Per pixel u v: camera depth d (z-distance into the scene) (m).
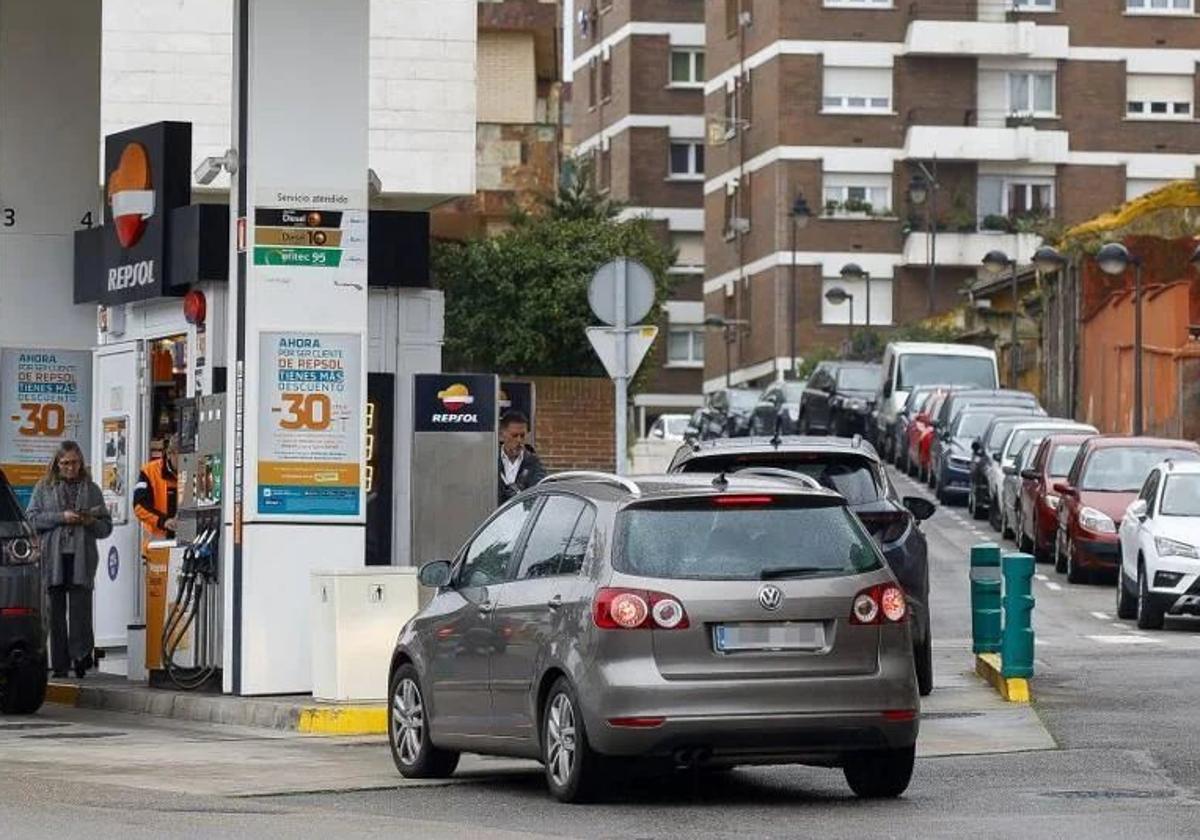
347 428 41.06
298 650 41.00
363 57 40.97
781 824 26.34
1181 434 114.62
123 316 49.41
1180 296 115.81
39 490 48.09
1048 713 39.09
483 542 31.28
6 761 33.53
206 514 43.00
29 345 54.28
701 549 27.94
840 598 27.95
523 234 111.38
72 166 55.00
